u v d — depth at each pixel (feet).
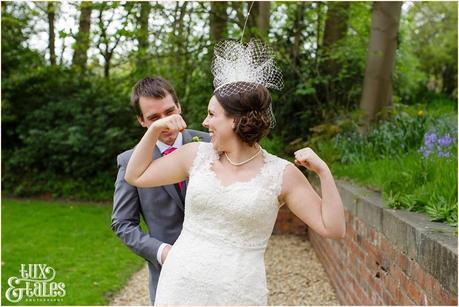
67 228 25.48
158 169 7.16
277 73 7.44
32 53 36.35
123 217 8.46
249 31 27.17
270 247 23.17
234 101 6.75
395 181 12.44
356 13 29.55
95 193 34.27
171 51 29.86
